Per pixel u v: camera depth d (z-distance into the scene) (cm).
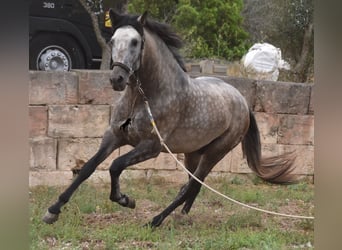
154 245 747
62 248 705
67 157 1152
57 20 1452
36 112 1127
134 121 765
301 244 791
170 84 786
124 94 777
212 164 909
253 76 1404
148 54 747
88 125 1162
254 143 976
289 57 2211
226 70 1656
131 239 771
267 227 873
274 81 1316
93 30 1533
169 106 782
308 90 1334
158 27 781
